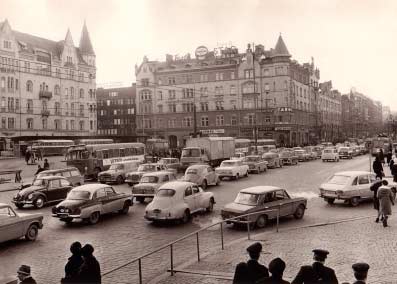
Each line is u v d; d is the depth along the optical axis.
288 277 10.11
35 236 16.11
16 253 14.18
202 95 94.62
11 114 78.00
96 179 39.44
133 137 74.50
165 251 13.88
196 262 11.98
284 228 16.61
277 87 89.00
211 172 31.30
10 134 77.62
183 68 95.88
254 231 16.41
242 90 91.50
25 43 82.94
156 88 98.62
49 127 86.38
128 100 125.50
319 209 20.94
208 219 19.17
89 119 97.25
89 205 18.81
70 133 91.50
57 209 18.59
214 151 44.44
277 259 5.96
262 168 42.31
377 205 17.91
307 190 27.95
